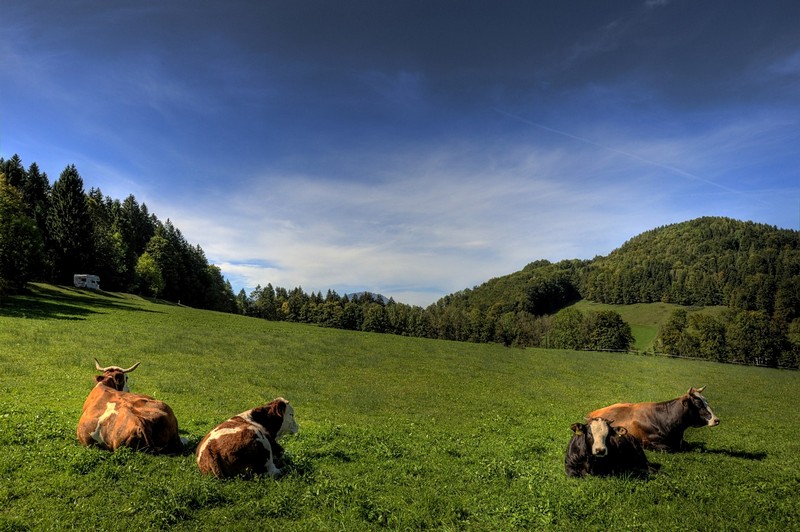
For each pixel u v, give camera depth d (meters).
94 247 84.88
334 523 7.06
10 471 7.98
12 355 21.30
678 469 10.67
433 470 10.13
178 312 58.19
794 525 7.46
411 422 16.61
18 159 105.75
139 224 130.00
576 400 22.98
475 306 156.88
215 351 29.48
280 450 9.84
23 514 6.69
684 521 7.43
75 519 6.62
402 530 7.00
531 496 8.48
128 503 7.14
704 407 12.38
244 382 21.45
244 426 8.84
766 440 15.17
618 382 29.77
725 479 9.95
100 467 8.33
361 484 8.77
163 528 6.57
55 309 42.94
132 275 92.75
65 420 11.62
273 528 6.80
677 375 35.09
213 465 8.38
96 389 10.23
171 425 9.82
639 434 13.02
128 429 9.27
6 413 11.58
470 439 13.89
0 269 52.25
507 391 24.83
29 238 59.16
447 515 7.60
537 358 40.88
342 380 24.72
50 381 17.25
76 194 83.50
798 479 10.27
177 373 21.86
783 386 31.97
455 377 28.42
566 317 101.94
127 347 26.91
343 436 12.93
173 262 107.81
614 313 92.81
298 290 167.00
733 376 36.53
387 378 26.48
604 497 8.29
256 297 159.38
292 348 34.53
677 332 86.12
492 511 7.82
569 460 10.09
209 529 6.63
